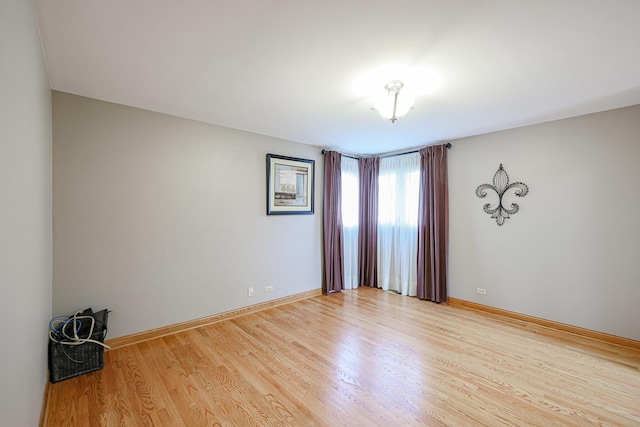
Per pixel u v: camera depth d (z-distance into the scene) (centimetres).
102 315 253
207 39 171
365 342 292
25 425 131
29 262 143
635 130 277
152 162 295
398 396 207
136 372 234
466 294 400
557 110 290
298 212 426
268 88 239
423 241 434
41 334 184
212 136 338
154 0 137
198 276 328
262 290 388
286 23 156
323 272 465
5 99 96
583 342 293
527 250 346
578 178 310
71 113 250
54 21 152
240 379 226
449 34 165
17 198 117
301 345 285
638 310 277
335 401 201
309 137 401
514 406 196
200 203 329
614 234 289
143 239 290
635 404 198
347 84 231
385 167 496
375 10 145
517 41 171
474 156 390
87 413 187
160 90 244
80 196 254
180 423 180
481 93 247
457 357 262
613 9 142
